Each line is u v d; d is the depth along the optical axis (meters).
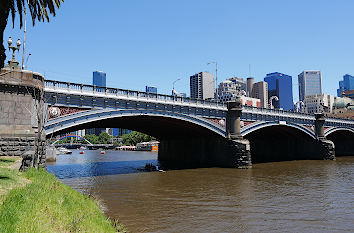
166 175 43.06
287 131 72.81
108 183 35.50
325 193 29.42
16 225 8.52
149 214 21.25
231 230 17.86
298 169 51.19
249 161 51.31
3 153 24.50
